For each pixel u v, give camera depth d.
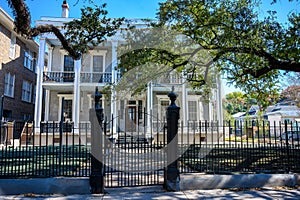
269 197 3.96
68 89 14.86
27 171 5.50
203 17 7.41
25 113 16.73
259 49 6.86
